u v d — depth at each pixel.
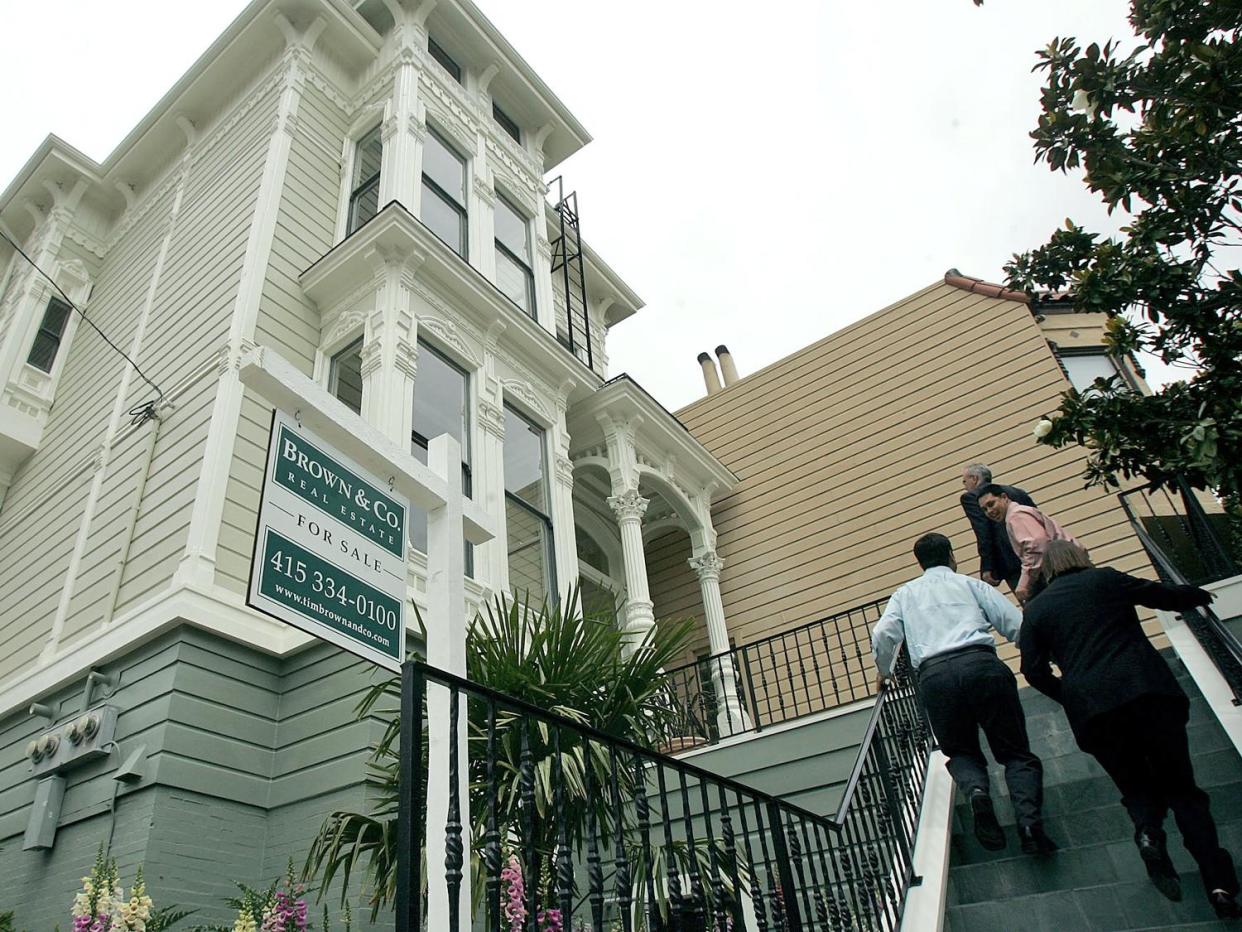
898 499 11.91
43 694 7.06
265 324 8.31
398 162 9.45
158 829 5.57
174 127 11.92
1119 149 5.25
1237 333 5.03
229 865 5.83
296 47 10.59
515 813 3.75
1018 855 4.13
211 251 9.52
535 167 12.30
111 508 8.21
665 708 5.21
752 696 7.33
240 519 7.18
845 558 11.89
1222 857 3.11
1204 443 4.86
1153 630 9.28
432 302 8.65
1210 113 4.93
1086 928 3.53
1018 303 12.22
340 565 2.95
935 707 4.01
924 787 4.65
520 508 8.82
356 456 3.24
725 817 2.79
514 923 3.19
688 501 11.96
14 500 10.43
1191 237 5.21
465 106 11.15
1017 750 3.91
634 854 3.91
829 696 10.67
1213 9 4.91
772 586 12.24
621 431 10.66
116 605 7.27
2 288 12.80
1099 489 10.52
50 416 10.95
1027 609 3.81
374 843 4.19
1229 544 7.98
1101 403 5.54
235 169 10.20
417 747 2.03
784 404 13.64
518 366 9.57
